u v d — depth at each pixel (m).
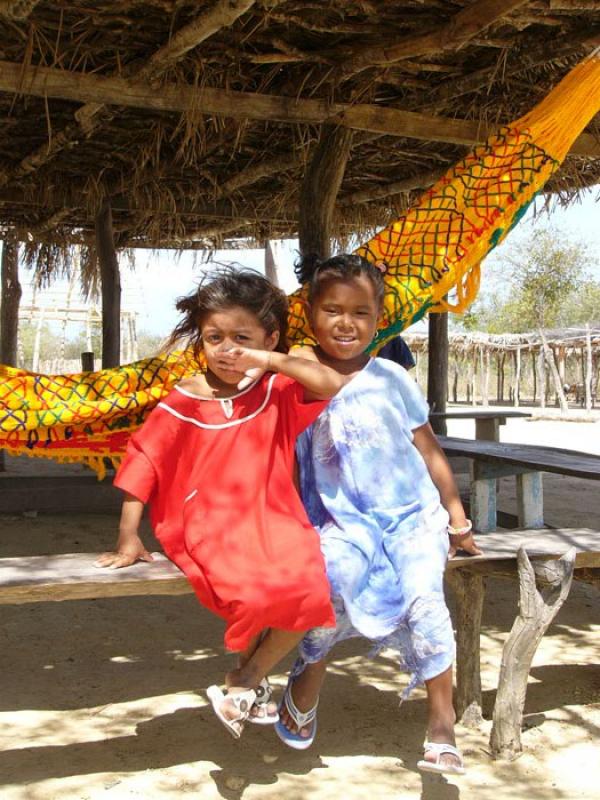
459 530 2.86
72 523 6.21
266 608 2.35
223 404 2.57
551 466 4.43
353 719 3.12
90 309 23.39
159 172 6.34
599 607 4.56
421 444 2.81
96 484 6.44
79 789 2.57
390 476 2.67
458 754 2.39
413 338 25.62
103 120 5.43
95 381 3.35
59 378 3.35
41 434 3.31
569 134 4.05
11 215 8.41
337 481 2.67
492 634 4.10
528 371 33.38
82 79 4.21
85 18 3.88
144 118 5.48
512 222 4.00
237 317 2.53
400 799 2.56
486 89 4.88
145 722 3.06
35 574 2.59
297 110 4.66
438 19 3.96
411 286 3.72
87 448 3.39
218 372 2.56
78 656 3.72
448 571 3.04
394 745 2.92
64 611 4.34
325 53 4.30
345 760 2.80
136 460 2.58
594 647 3.93
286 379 2.61
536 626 2.82
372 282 2.65
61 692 3.32
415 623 2.54
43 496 6.32
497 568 2.93
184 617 4.29
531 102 5.00
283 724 2.67
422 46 4.00
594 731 3.04
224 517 2.48
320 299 2.65
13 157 6.26
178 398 2.59
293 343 3.45
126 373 3.38
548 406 26.47
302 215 5.05
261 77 4.59
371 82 4.57
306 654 2.59
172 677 3.49
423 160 6.40
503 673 2.85
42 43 4.12
